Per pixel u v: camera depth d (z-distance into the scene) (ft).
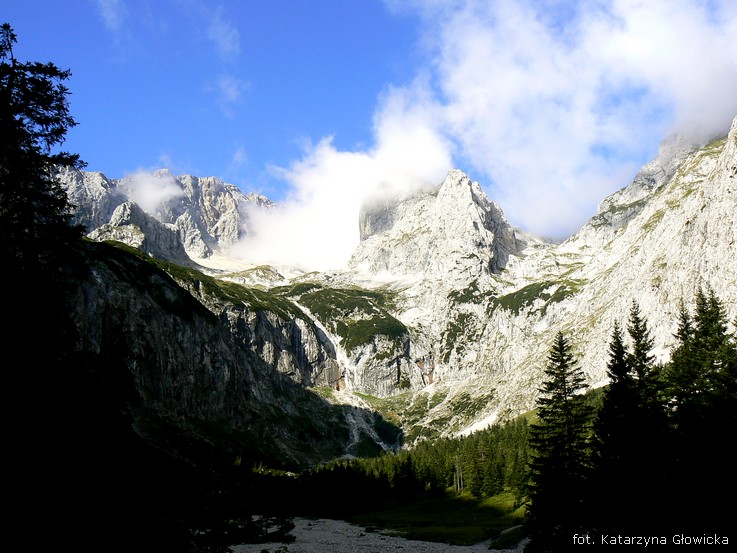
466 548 306.96
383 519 479.82
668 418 195.42
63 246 114.42
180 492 211.20
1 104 108.68
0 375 95.96
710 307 217.56
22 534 92.84
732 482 161.38
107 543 105.29
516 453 509.35
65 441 100.53
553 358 215.51
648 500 172.04
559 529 192.13
